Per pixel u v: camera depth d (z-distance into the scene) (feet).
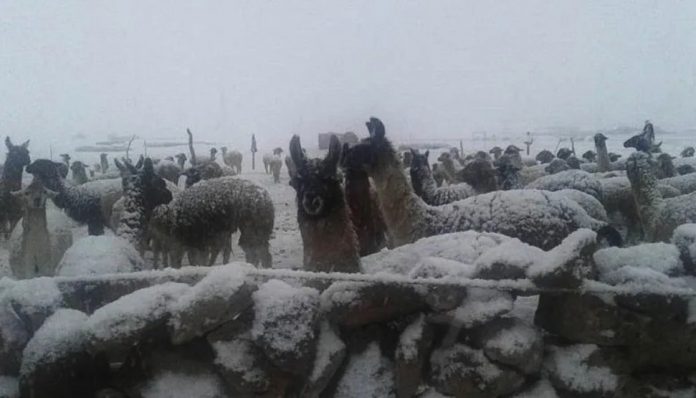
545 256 9.12
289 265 23.16
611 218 28.66
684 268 10.38
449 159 45.65
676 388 9.27
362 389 9.12
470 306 8.92
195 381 9.03
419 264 9.61
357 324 9.41
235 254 27.14
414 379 8.99
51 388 8.83
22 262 18.04
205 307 8.76
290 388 9.00
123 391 9.19
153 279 10.23
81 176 49.49
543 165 47.21
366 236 16.49
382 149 16.25
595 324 9.04
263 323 8.89
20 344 9.58
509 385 8.80
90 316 9.45
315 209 10.64
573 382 8.95
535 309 10.57
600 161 45.52
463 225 15.78
